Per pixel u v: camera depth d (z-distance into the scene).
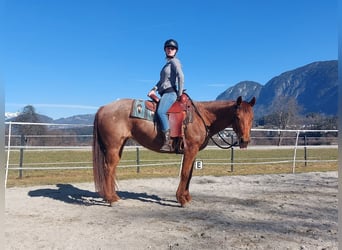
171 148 6.60
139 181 10.01
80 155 21.61
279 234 4.98
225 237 4.82
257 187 9.24
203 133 6.71
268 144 27.55
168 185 9.43
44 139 15.16
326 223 5.59
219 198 7.68
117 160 6.73
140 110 6.56
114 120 6.59
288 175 11.70
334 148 23.64
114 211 6.43
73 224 5.50
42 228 5.25
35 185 9.43
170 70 6.57
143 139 6.65
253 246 4.45
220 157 19.31
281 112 50.53
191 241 4.65
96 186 6.77
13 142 14.72
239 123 6.38
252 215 6.13
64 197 7.73
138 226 5.39
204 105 6.89
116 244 4.53
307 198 7.71
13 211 6.37
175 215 6.12
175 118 6.44
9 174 12.40
